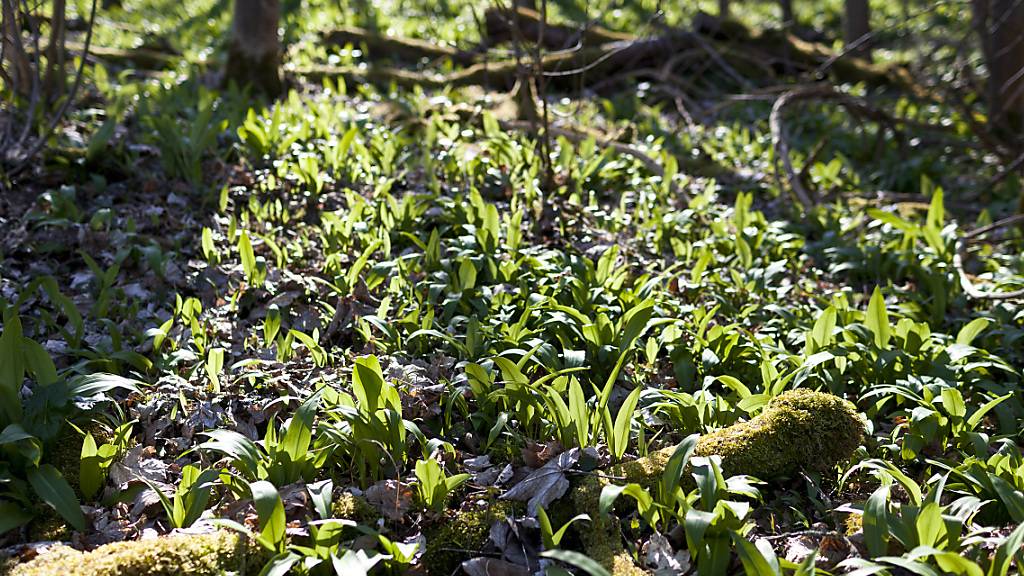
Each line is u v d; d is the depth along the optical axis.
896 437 2.00
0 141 2.85
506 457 1.87
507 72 4.86
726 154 3.98
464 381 2.01
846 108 4.55
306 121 3.15
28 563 1.56
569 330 2.15
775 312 2.44
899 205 3.52
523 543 1.69
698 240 2.84
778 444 1.84
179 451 1.87
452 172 2.99
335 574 1.61
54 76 3.39
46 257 2.43
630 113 4.57
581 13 7.64
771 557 1.57
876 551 1.61
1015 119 4.66
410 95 4.31
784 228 2.97
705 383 1.99
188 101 3.66
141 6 7.42
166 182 2.80
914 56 6.84
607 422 1.82
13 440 1.65
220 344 2.14
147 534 1.67
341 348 2.18
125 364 2.06
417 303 2.28
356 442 1.78
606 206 2.99
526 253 2.46
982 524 1.77
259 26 4.18
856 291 2.73
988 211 3.30
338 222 2.48
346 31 5.59
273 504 1.57
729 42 5.83
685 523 1.57
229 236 2.41
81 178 2.78
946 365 2.16
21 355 1.77
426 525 1.71
